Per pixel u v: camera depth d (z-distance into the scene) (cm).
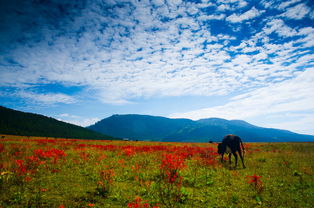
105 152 1688
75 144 2338
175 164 938
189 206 618
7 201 570
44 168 994
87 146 2127
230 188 807
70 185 768
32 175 852
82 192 699
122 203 622
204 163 1272
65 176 886
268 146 3005
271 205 634
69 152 1592
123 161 1245
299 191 773
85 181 833
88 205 589
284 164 1338
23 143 2211
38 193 644
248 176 952
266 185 836
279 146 2930
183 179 881
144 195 700
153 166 1154
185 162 1313
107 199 649
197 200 672
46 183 764
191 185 842
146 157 1477
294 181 908
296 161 1449
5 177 750
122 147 2062
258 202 654
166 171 909
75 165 1116
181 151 1748
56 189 712
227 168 1205
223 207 619
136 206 557
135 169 1042
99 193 693
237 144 1301
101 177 835
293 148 2556
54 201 602
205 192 756
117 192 715
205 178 939
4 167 886
